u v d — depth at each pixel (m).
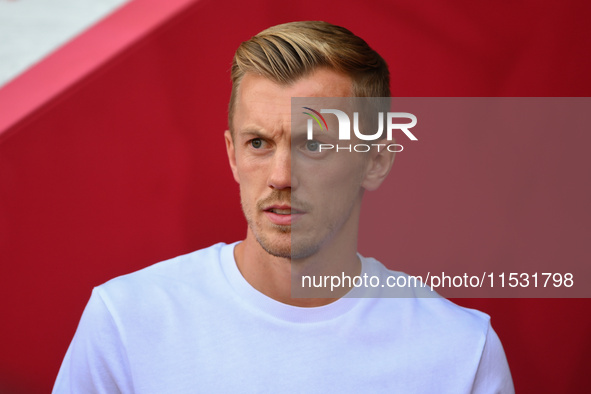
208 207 4.19
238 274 2.62
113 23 4.28
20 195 4.00
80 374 2.59
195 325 2.55
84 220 4.08
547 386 4.39
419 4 4.06
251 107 2.34
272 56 2.35
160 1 4.29
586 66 4.16
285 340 2.52
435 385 2.56
